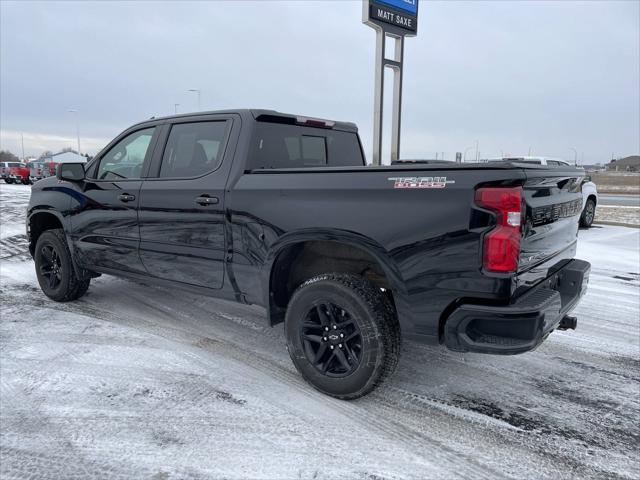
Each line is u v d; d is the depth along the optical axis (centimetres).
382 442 270
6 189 2689
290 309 325
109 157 455
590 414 306
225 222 356
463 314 264
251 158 359
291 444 265
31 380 333
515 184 253
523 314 254
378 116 1191
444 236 266
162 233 399
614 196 2939
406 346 414
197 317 474
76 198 466
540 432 284
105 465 244
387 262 285
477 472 246
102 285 586
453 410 307
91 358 371
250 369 359
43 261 518
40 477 234
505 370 369
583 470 249
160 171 409
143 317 471
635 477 244
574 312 514
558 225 319
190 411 297
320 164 429
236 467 245
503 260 252
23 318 462
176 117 407
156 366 360
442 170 269
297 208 317
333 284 302
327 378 315
